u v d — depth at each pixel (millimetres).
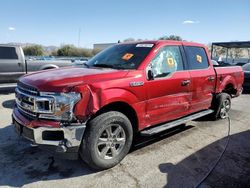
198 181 3455
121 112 3914
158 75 4258
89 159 3473
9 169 3639
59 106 3205
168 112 4531
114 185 3309
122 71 3838
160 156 4184
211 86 5691
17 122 3631
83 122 3307
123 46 4828
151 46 4398
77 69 4141
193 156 4223
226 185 3385
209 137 5156
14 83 9953
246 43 24609
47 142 3268
